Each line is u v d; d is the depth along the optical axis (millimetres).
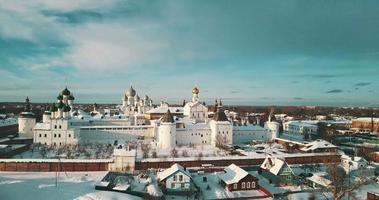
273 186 96062
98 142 163625
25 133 163125
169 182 89375
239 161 118375
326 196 87062
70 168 108562
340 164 116562
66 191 82562
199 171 109438
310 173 104625
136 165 110562
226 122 163125
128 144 157125
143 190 87750
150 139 177000
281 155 125062
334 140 185500
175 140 157875
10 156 124500
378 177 103375
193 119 187125
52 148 143625
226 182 91688
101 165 109438
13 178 95812
